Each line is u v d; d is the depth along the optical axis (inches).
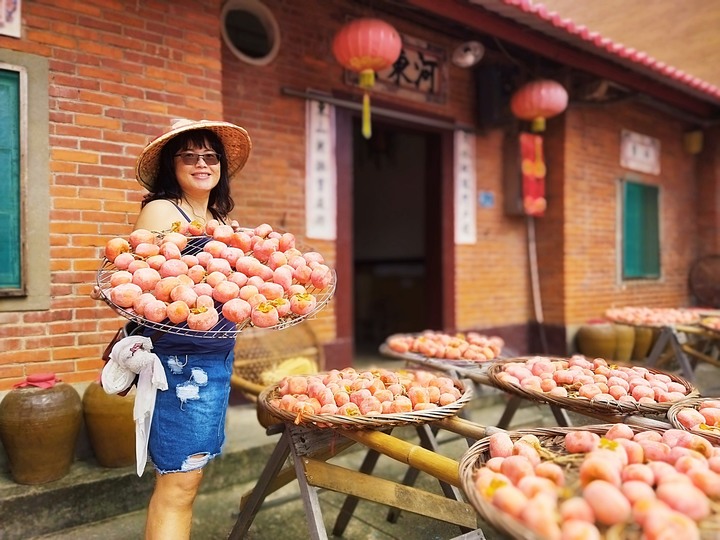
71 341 117.5
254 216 161.3
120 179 122.3
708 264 287.9
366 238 311.3
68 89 116.5
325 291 84.0
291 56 168.6
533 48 174.7
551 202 228.2
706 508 43.6
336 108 177.8
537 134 229.0
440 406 75.2
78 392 117.8
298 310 69.9
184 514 73.7
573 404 74.9
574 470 51.7
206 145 81.7
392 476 128.4
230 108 156.7
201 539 99.3
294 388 80.9
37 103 113.0
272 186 164.7
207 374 72.2
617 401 72.9
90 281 119.3
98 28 119.5
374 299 296.2
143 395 67.7
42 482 103.2
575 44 178.1
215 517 108.0
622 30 225.1
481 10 157.8
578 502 43.8
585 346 221.1
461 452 139.6
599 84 205.3
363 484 74.1
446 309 209.2
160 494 73.4
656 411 72.6
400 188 286.8
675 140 282.5
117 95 121.7
